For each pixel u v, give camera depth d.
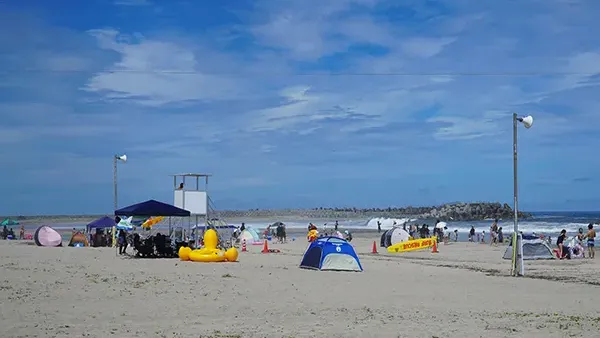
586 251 38.53
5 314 12.48
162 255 29.25
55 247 37.88
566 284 19.75
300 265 24.81
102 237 40.69
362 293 16.97
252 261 27.88
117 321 12.00
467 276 22.09
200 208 33.62
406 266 26.80
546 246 32.25
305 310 13.77
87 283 17.78
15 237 57.50
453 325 11.98
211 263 26.11
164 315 12.81
